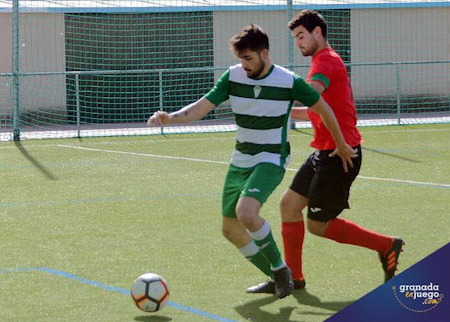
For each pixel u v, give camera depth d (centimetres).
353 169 636
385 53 2614
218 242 838
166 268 730
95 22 2441
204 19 2505
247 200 595
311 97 603
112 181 1285
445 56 2652
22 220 966
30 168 1456
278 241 842
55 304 616
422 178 1268
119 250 805
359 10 2591
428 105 2647
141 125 2362
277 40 2525
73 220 965
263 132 611
